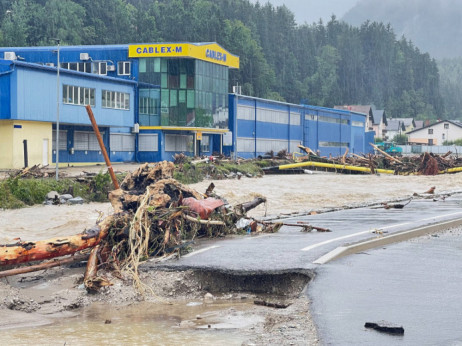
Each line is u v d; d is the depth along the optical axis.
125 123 62.47
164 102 67.25
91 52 69.50
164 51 66.69
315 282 10.78
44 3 168.62
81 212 26.91
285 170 66.50
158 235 13.55
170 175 16.36
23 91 47.97
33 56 71.56
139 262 12.57
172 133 68.50
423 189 46.25
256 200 18.59
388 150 133.38
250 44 175.00
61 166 54.53
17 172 39.19
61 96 52.25
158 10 193.00
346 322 8.45
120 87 61.50
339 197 37.78
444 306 9.22
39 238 19.20
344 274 11.34
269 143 85.88
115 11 174.12
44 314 10.07
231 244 15.00
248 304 10.60
